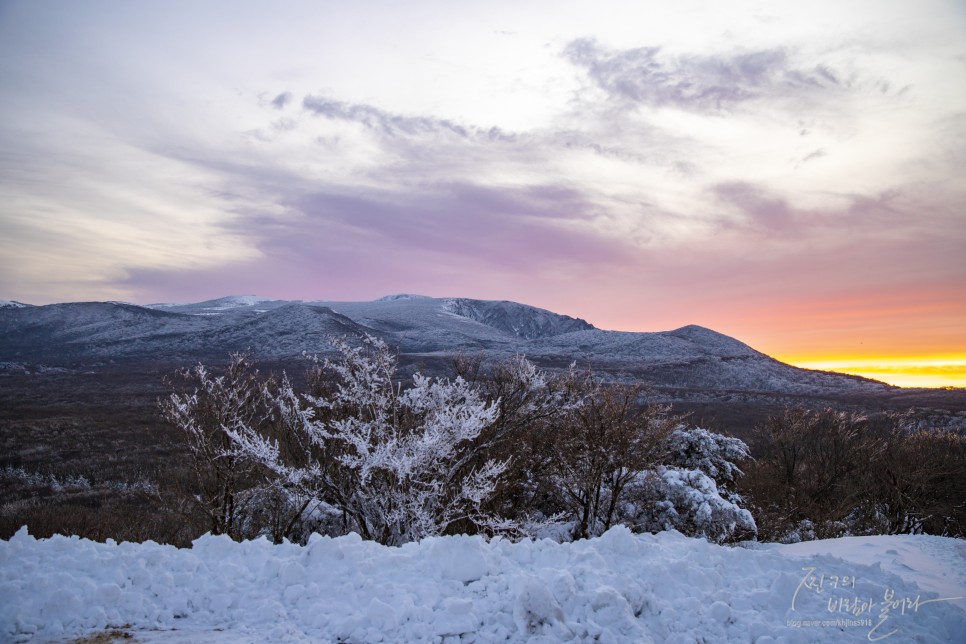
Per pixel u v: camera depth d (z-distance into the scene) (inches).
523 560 267.1
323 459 572.1
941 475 1035.9
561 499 738.2
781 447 1107.3
